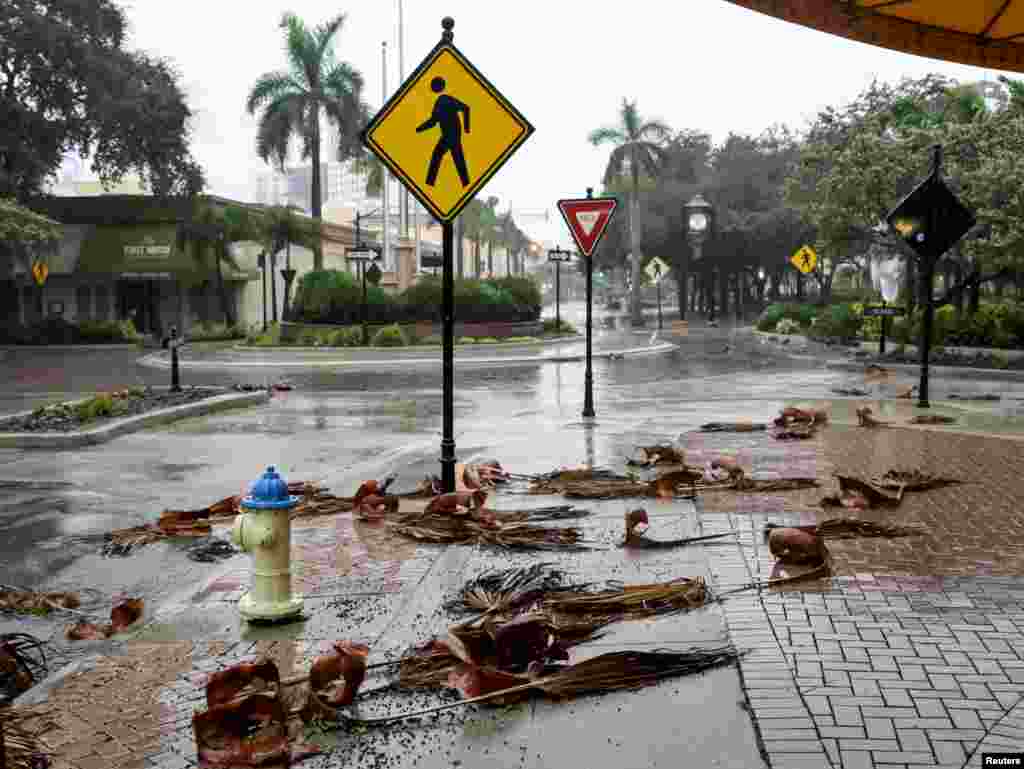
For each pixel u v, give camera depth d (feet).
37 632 20.22
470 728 13.65
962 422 45.29
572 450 37.68
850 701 13.83
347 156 180.55
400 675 15.34
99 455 43.39
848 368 87.04
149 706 15.12
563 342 135.33
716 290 311.27
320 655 16.97
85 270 171.83
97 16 162.91
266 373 96.37
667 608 18.12
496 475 31.45
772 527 22.93
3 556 26.43
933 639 16.24
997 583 19.42
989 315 92.12
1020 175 84.53
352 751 13.14
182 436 49.37
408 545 24.38
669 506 27.17
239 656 17.11
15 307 178.91
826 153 111.75
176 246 171.42
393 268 201.26
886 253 123.75
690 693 14.39
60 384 86.38
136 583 23.86
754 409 53.06
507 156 26.03
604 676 14.78
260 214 163.22
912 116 110.01
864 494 26.45
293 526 26.94
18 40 151.94
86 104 162.40
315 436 49.06
